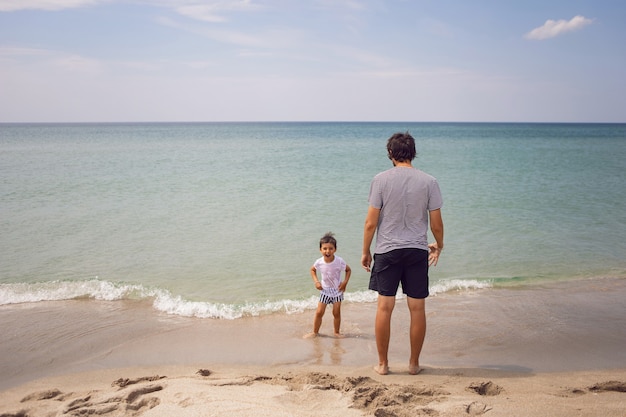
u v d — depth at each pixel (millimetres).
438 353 4918
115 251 9000
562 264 8500
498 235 10492
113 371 4473
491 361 4699
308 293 7059
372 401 3475
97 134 97875
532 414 3256
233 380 4051
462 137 85000
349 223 11352
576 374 4328
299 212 12602
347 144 55438
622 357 4801
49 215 11945
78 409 3340
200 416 3199
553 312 6230
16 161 27219
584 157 33000
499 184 18234
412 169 4211
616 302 6633
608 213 12812
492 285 7445
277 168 24203
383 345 4238
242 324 5883
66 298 6734
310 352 4988
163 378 4195
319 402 3438
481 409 3328
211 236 10148
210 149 43312
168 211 12656
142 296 6855
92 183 17594
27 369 4527
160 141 62719
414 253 4098
